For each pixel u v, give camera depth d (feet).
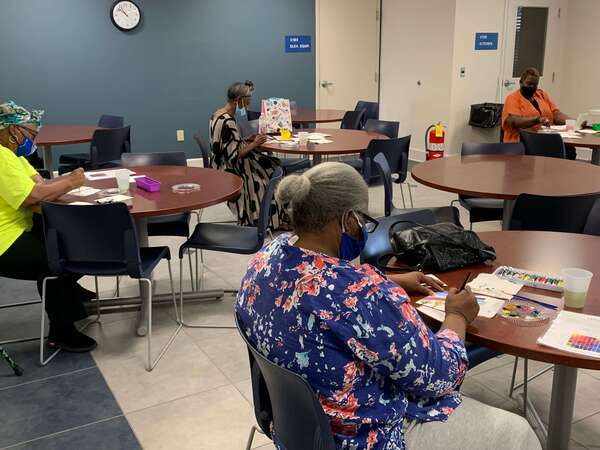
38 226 9.46
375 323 3.74
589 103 25.93
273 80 25.73
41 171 15.05
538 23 25.62
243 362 9.02
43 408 7.87
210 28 23.98
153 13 22.89
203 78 24.32
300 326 3.80
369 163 13.87
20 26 20.99
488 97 25.32
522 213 8.69
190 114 24.45
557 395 5.93
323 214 4.00
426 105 25.81
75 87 22.24
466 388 8.18
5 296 11.74
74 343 9.45
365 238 4.31
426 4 24.84
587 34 25.50
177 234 11.44
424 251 6.07
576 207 8.41
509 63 25.36
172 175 11.28
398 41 26.73
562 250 6.66
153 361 9.05
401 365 3.84
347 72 27.35
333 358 3.80
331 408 3.95
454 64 24.08
